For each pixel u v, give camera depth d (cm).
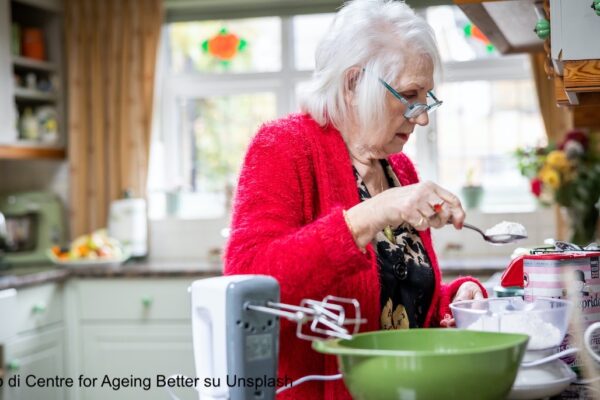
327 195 140
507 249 386
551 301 117
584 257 128
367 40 143
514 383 104
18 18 429
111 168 415
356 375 94
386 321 145
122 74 413
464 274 329
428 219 115
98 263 367
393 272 147
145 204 410
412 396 91
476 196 390
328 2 404
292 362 137
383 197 118
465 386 90
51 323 350
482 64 402
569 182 312
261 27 427
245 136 431
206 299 103
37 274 338
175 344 353
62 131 424
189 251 421
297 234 120
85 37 418
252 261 124
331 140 146
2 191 440
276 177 135
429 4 393
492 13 181
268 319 100
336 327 92
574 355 123
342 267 118
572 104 171
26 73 421
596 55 142
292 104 425
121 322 357
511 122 402
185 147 438
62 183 432
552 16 144
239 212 132
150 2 411
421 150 408
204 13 417
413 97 146
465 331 104
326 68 148
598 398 110
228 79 430
